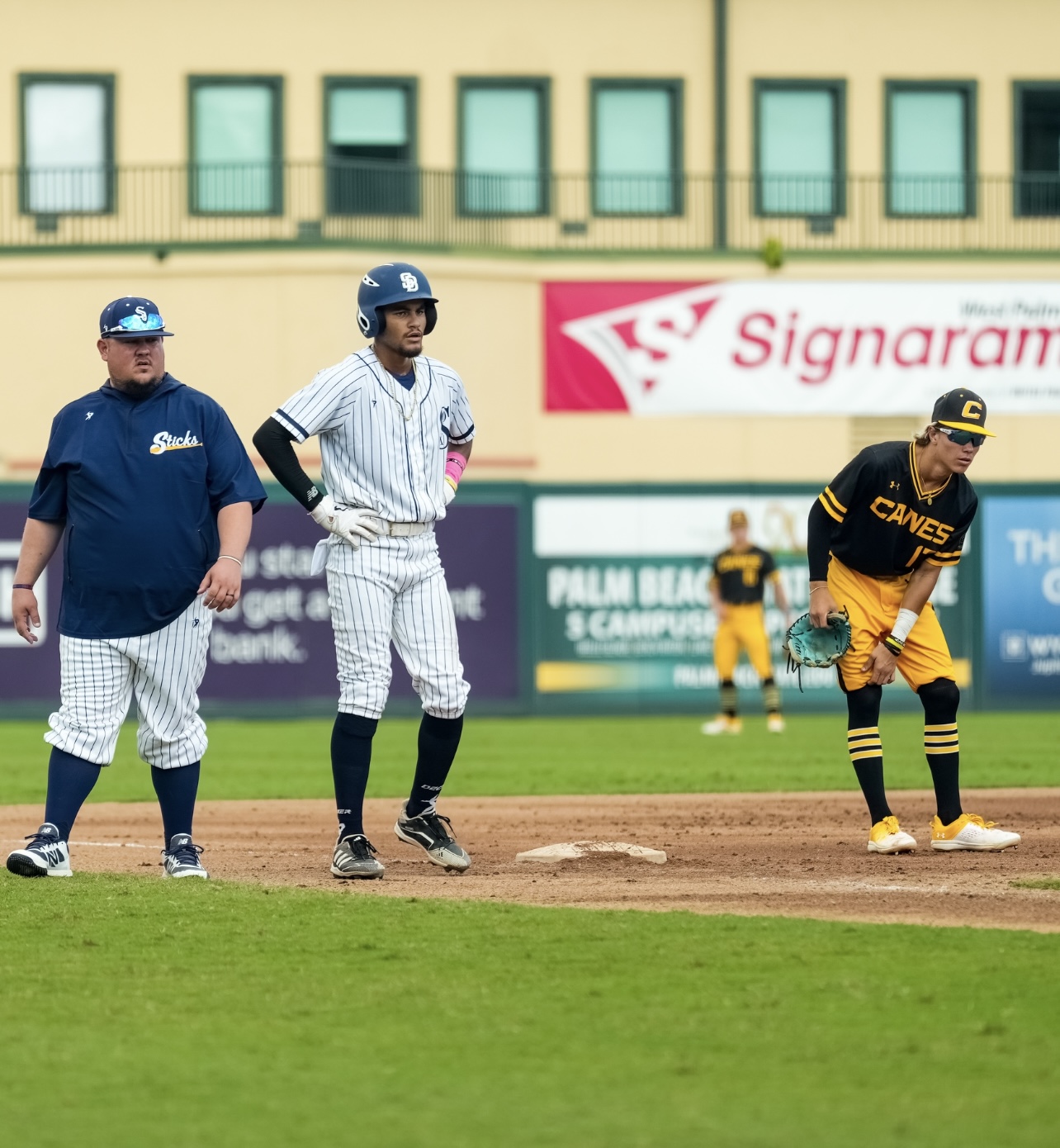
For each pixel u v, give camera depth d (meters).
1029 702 92.75
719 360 97.69
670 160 103.06
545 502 90.00
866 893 26.77
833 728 78.19
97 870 29.94
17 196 99.00
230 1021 18.38
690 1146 14.21
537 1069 16.50
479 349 95.00
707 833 36.38
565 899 26.39
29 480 93.19
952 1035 17.58
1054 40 105.06
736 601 74.38
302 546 87.75
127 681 28.33
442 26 101.75
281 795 47.59
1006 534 92.62
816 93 103.81
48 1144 14.41
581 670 90.06
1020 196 104.25
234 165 94.75
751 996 19.23
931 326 98.56
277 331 91.94
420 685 29.48
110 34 100.19
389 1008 18.84
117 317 27.05
